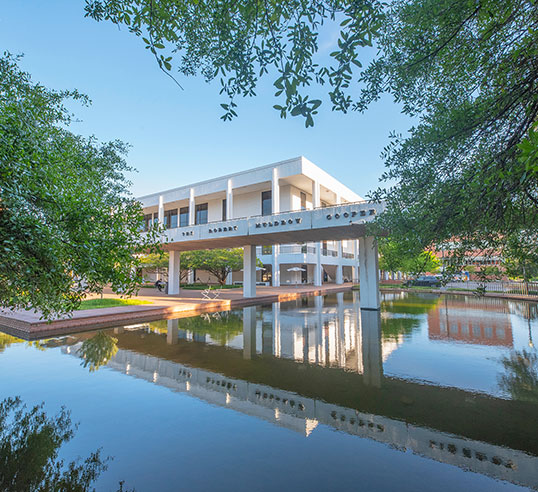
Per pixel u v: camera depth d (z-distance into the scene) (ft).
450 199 12.11
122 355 23.58
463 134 12.08
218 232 57.41
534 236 12.48
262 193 108.37
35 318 31.78
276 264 101.55
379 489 9.00
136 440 11.74
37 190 10.62
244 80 7.53
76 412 14.06
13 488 9.07
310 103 6.66
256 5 6.84
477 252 12.66
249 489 9.04
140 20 7.64
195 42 8.34
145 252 14.94
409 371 19.51
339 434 12.15
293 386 17.28
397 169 14.40
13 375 18.99
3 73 15.37
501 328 32.17
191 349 25.53
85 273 12.01
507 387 16.63
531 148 5.78
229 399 15.52
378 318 40.60
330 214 43.47
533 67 9.33
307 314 45.80
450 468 10.00
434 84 12.57
